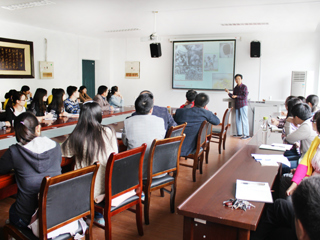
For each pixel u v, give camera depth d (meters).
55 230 1.75
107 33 8.40
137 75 9.48
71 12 5.68
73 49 8.65
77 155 2.18
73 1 4.84
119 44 9.59
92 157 2.15
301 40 7.54
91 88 9.75
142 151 2.31
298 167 2.12
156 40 6.65
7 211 2.95
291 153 3.12
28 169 1.77
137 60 9.44
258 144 3.09
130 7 5.20
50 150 1.83
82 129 2.17
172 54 8.93
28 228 1.83
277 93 7.91
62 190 1.71
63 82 8.41
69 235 1.82
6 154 1.77
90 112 2.18
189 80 8.77
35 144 1.78
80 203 1.85
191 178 4.05
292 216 1.71
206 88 8.60
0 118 4.21
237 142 6.37
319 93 7.50
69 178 1.71
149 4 4.96
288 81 7.77
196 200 1.65
